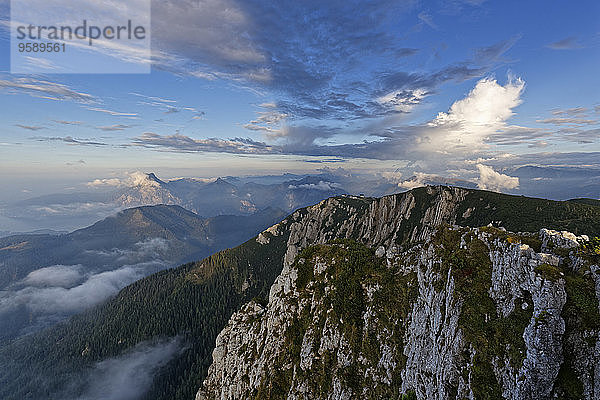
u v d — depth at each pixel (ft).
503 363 134.41
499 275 160.97
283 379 304.30
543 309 128.57
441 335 172.55
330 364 272.72
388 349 233.55
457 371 150.71
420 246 275.80
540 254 144.05
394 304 256.11
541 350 122.52
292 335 330.34
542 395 120.67
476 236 193.88
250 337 407.85
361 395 231.50
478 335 149.28
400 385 208.74
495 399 131.23
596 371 114.42
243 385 354.95
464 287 172.35
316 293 340.59
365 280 307.78
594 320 120.78
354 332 269.64
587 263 134.92
